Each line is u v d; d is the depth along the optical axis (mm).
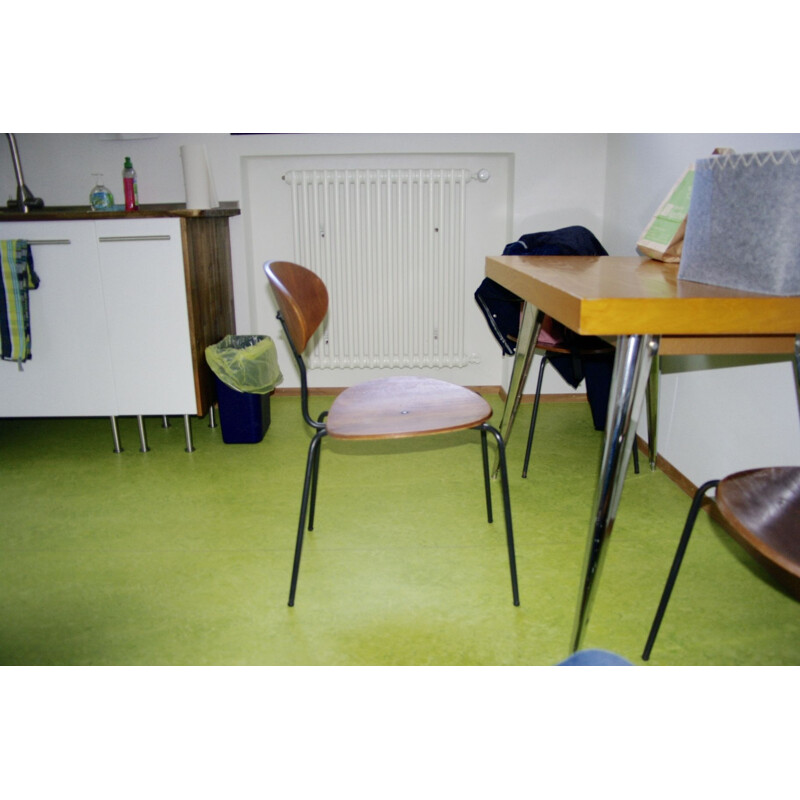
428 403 1620
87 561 1807
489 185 3156
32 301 2428
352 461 2492
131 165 2660
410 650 1430
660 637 1461
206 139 2961
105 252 2393
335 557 1815
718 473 1993
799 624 1509
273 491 2242
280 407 3197
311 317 1688
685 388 2174
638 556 1796
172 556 1830
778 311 1059
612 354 2266
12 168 3002
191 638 1480
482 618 1542
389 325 3178
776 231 1056
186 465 2480
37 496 2217
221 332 2895
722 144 1957
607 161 2965
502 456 1522
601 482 1191
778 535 942
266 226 3211
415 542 1891
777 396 1709
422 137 2975
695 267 1263
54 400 2537
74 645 1456
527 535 1922
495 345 3391
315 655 1416
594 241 2404
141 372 2520
